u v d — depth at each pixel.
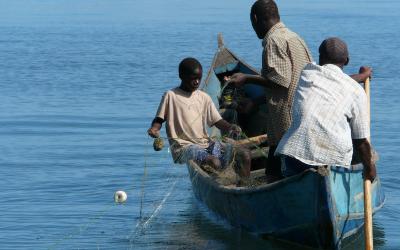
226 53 16.08
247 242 11.24
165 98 12.53
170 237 11.55
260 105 14.32
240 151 11.94
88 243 11.40
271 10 11.27
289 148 9.94
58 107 22.12
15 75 27.67
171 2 72.00
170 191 14.13
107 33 42.69
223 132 14.08
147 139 18.47
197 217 12.53
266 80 11.12
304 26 45.31
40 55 32.97
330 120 9.80
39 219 12.59
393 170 15.53
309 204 10.01
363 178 9.93
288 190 10.20
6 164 16.22
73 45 36.81
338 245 10.41
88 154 17.05
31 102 22.83
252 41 37.72
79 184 14.68
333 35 40.34
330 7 62.31
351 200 10.63
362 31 42.47
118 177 15.14
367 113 9.87
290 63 11.03
